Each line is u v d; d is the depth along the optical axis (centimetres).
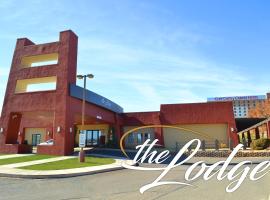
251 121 4669
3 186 1228
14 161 2145
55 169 1720
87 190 1134
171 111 4050
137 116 4175
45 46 3038
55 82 3106
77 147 4191
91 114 3341
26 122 4578
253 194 1039
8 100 3025
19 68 3084
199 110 3969
